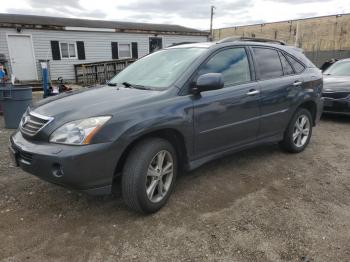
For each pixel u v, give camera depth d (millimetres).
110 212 3100
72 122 2689
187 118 3186
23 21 16312
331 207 3203
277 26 44250
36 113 3018
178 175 3986
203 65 3490
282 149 4891
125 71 4199
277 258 2428
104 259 2420
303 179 3908
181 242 2623
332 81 7312
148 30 19875
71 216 3027
